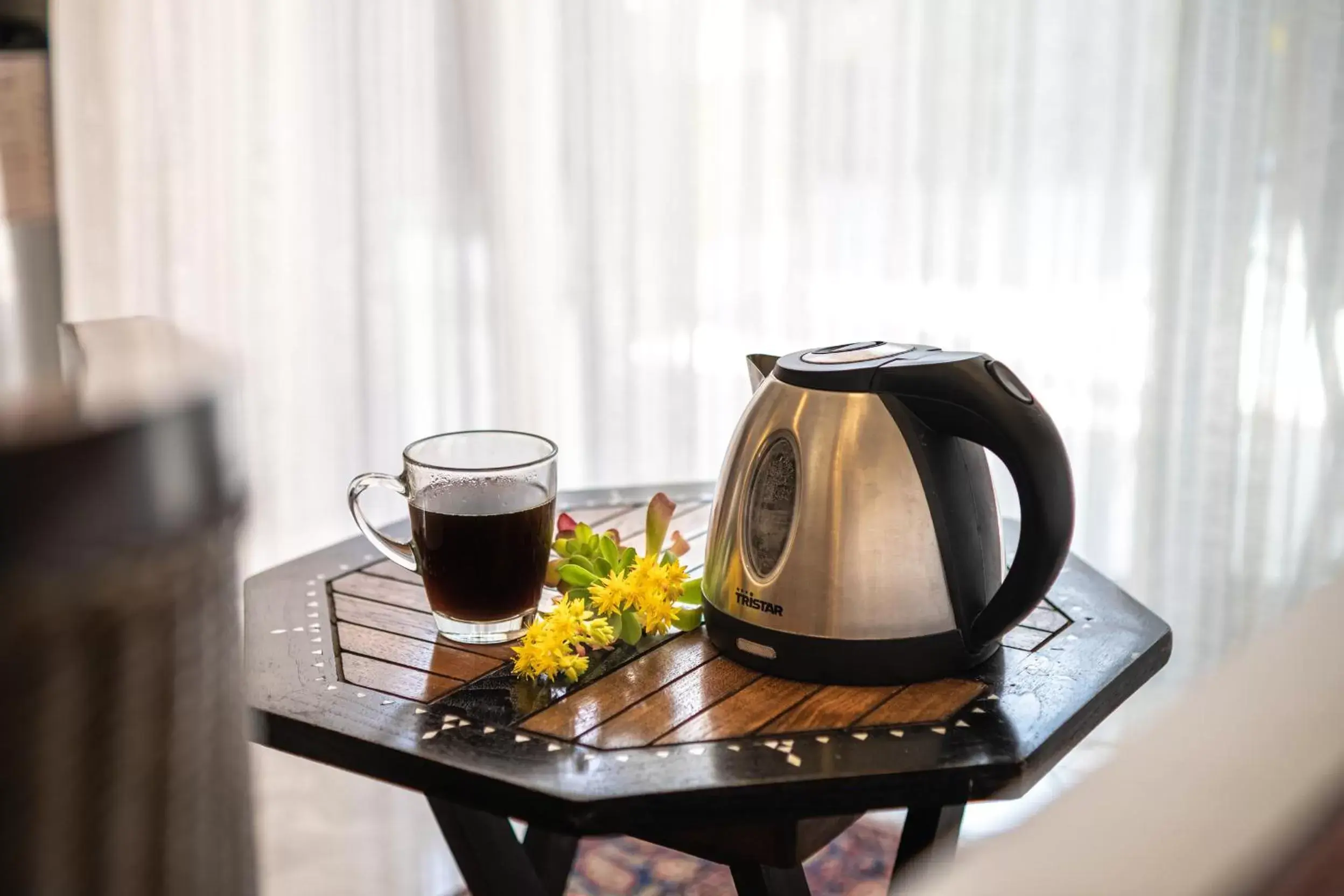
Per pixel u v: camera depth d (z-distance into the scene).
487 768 0.73
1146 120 1.71
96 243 1.80
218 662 0.27
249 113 1.80
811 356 0.91
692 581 0.96
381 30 1.84
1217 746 0.20
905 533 0.83
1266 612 1.76
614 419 1.98
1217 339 1.72
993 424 0.79
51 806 0.24
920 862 0.95
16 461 0.23
